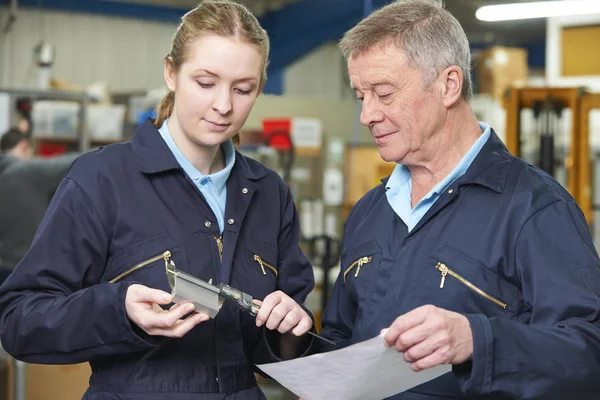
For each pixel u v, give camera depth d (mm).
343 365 1274
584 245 1399
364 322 1530
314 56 11078
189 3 10438
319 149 6168
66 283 1491
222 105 1446
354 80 1490
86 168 1527
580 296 1341
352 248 1625
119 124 6336
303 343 1580
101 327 1382
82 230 1492
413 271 1485
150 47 10273
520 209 1434
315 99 6332
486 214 1456
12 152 5281
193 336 1504
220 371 1521
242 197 1620
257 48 1469
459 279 1436
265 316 1440
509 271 1425
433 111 1468
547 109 4242
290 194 1765
